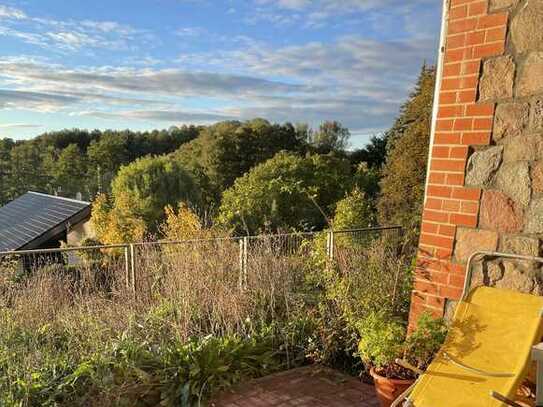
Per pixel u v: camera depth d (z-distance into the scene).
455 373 2.63
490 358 2.60
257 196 16.69
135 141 39.47
